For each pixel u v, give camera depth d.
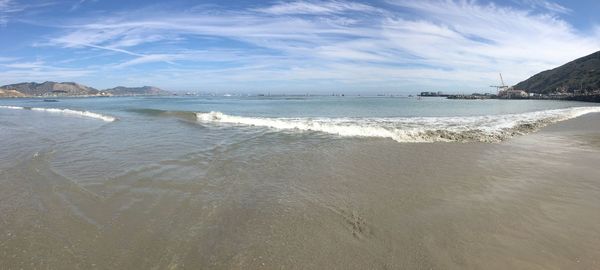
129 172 7.94
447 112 31.56
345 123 18.44
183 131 15.48
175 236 4.64
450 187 6.86
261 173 7.94
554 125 18.59
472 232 4.82
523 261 4.06
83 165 8.64
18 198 6.17
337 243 4.47
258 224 5.05
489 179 7.45
